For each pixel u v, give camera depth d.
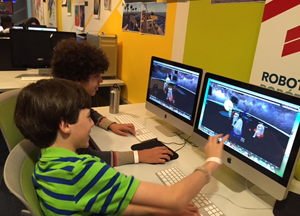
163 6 1.85
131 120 1.64
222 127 1.10
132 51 2.36
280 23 1.12
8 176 0.67
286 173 0.84
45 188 0.69
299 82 1.08
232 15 1.35
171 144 1.40
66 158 0.70
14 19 8.27
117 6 2.54
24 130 0.71
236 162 1.04
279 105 0.86
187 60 1.70
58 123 0.70
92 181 0.66
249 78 1.31
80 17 3.72
